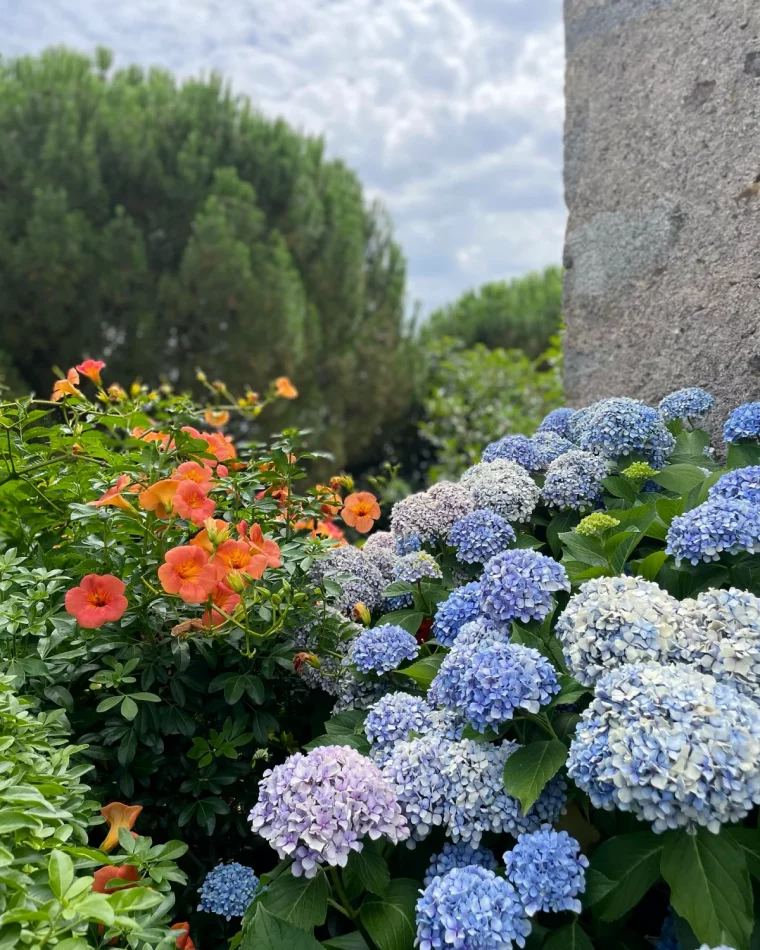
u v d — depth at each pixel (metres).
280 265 7.93
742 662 1.30
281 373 8.03
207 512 1.85
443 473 8.16
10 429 2.18
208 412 3.06
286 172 8.77
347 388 8.95
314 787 1.32
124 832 1.52
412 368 9.44
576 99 3.31
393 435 9.92
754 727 1.16
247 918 1.33
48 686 1.85
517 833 1.35
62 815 1.23
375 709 1.65
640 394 3.01
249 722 2.12
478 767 1.40
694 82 2.79
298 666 2.07
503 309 11.76
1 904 1.11
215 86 8.67
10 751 1.43
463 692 1.38
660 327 2.92
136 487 2.03
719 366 2.70
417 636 2.30
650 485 2.43
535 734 1.51
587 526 1.84
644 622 1.35
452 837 1.44
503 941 1.13
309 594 2.09
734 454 2.19
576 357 3.31
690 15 2.81
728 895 1.11
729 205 2.67
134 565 1.97
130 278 7.51
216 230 7.46
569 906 1.19
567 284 3.36
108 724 1.85
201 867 1.93
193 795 1.94
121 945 1.35
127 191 7.98
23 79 8.12
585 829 1.50
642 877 1.22
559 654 1.59
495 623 1.60
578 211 3.30
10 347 7.57
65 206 7.29
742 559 1.67
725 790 1.12
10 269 7.23
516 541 2.23
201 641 1.96
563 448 2.63
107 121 7.82
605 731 1.23
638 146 3.01
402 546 2.33
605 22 3.16
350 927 1.53
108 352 7.71
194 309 7.59
